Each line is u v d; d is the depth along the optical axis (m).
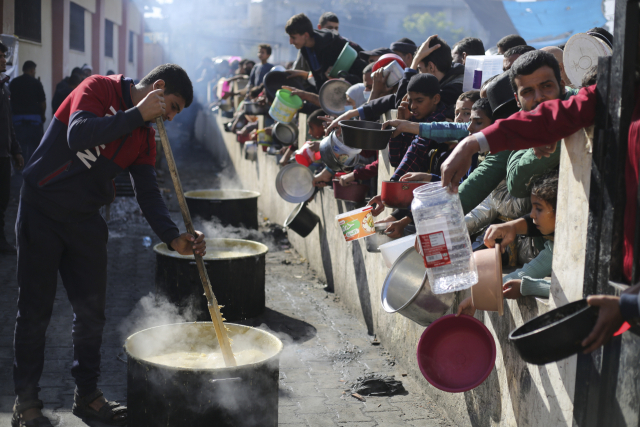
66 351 4.20
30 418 3.12
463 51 5.24
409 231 4.01
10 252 6.55
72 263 3.20
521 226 2.83
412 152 3.99
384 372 4.14
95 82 3.00
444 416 3.55
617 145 2.15
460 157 2.23
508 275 2.91
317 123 6.33
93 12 18.98
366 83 5.38
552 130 2.22
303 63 7.86
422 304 3.08
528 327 2.06
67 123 3.02
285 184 6.33
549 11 12.05
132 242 7.47
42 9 14.46
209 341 3.39
